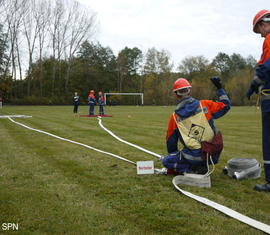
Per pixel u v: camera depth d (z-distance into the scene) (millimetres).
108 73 71750
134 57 79312
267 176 3586
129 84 75312
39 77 54844
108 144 6969
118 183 3764
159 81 69438
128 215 2748
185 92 3943
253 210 2908
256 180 4004
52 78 57312
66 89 54906
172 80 69000
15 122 13258
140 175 4172
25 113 22250
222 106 3875
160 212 2824
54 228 2475
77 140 7605
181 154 4016
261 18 3535
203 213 2809
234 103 64562
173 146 4129
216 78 3877
